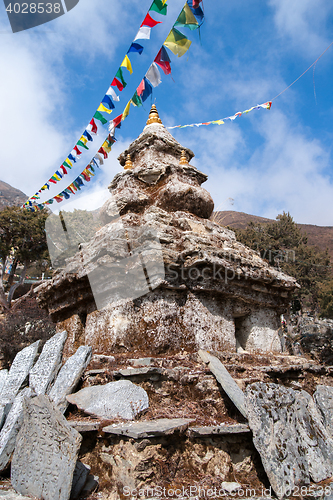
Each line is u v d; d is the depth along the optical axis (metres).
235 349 6.48
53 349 6.17
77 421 4.57
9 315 25.61
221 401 5.02
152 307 6.04
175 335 5.95
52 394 5.27
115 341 5.85
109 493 3.91
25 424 4.21
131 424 4.24
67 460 3.60
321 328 20.67
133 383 4.87
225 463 4.28
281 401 4.51
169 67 4.85
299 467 4.12
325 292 26.58
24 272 28.95
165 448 4.04
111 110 5.70
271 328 7.37
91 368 5.45
